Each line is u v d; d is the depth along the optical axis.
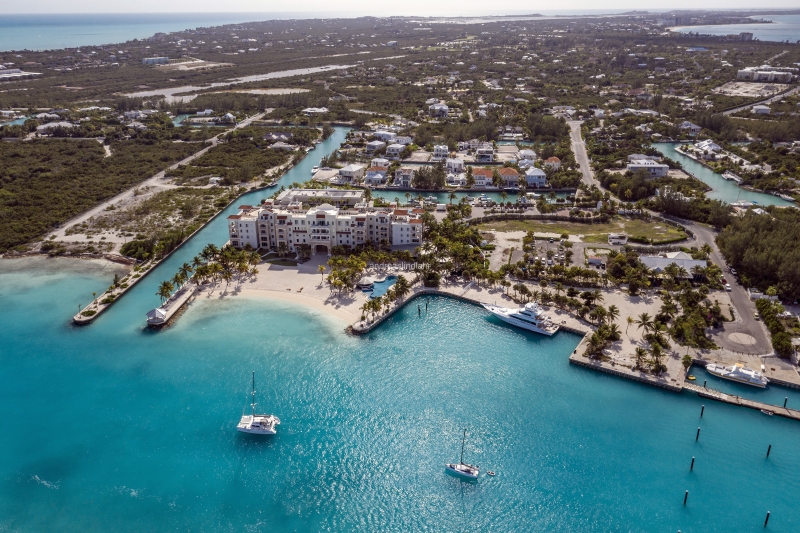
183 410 159.88
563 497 133.88
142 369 177.25
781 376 168.75
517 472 140.75
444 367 179.38
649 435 151.38
